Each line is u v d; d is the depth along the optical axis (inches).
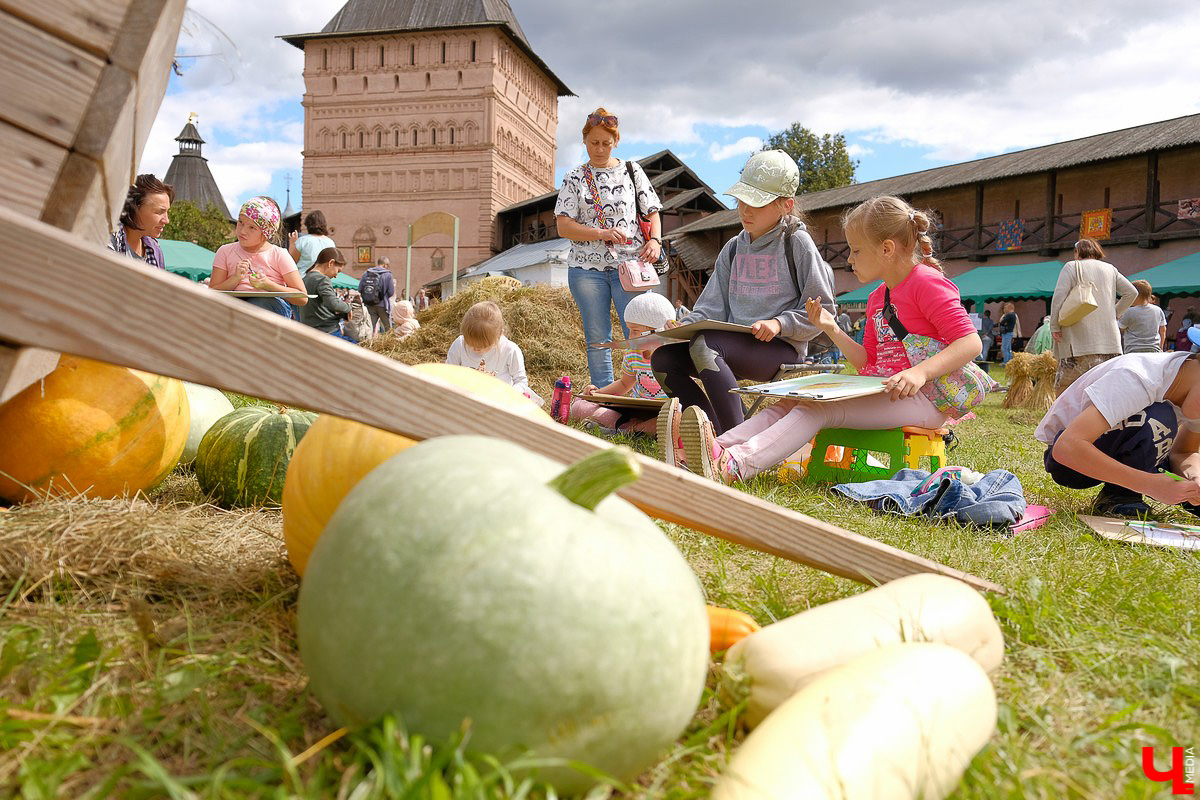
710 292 207.9
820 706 45.7
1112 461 140.0
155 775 38.0
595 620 42.7
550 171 2866.6
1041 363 497.7
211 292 55.1
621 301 262.8
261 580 76.4
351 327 434.0
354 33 2431.1
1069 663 70.6
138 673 55.1
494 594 42.1
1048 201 1208.2
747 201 191.9
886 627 59.2
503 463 48.9
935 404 162.7
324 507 72.7
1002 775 48.9
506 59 2495.1
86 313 52.0
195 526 88.4
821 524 73.5
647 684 43.9
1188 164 1112.2
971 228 1317.7
